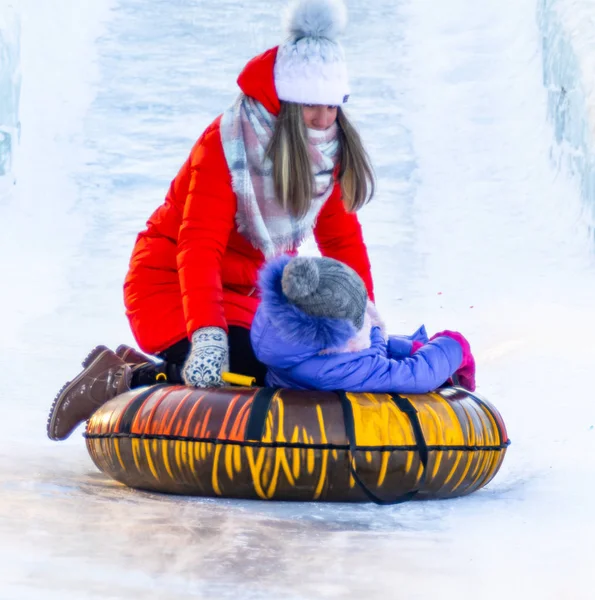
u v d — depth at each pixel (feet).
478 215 132.57
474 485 39.96
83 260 118.83
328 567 28.25
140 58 169.78
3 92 143.64
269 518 34.30
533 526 34.73
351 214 46.73
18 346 82.79
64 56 167.84
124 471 39.09
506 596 26.22
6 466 45.37
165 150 149.89
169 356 43.93
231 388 38.17
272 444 35.91
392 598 25.72
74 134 151.84
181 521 33.22
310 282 36.45
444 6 183.21
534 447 52.06
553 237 126.62
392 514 36.01
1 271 113.19
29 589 25.23
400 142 151.12
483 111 157.07
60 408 43.78
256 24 178.60
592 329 84.43
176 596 25.14
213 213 41.24
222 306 40.65
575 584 27.40
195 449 36.60
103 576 26.50
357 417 36.55
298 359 37.96
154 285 44.24
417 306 102.06
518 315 94.07
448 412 38.45
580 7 147.95
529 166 143.23
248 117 41.83
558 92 144.05
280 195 41.98
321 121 41.96
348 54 171.22
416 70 167.73
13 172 142.10
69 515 33.68
